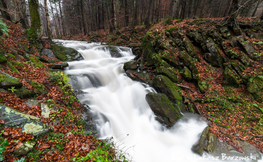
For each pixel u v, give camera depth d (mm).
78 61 11898
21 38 10156
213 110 7789
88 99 7461
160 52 10469
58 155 3471
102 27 30609
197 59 10164
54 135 4016
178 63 9852
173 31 11766
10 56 6680
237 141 5930
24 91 4887
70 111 5598
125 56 15906
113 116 7258
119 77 10562
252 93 7953
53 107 5070
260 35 11062
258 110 7336
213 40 10891
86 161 3457
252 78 8258
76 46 15859
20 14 16438
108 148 4602
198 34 11188
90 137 4891
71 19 30641
